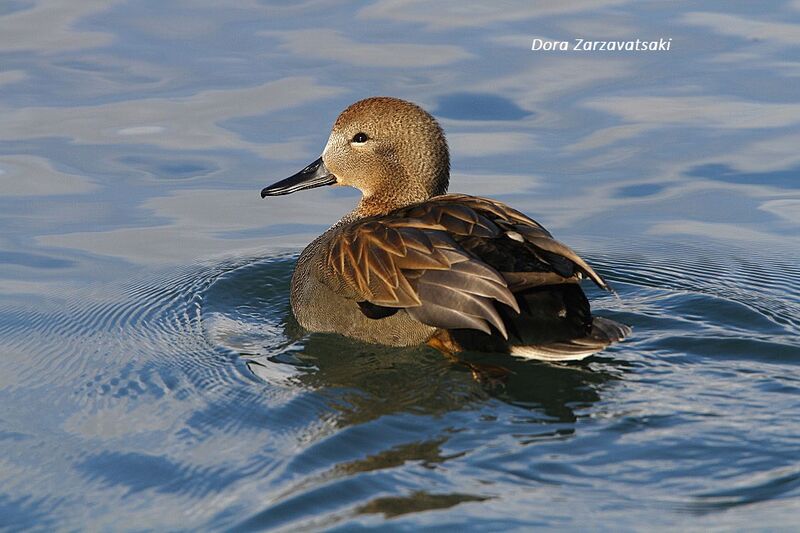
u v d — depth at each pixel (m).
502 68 19.64
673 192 16.38
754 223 15.56
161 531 8.69
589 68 19.67
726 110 18.31
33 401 11.19
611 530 8.36
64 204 16.14
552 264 10.92
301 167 16.80
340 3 22.50
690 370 11.15
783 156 17.08
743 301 13.05
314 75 19.30
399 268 11.18
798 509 8.60
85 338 12.72
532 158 17.28
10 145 17.47
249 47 20.41
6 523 9.02
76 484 9.54
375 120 13.21
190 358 12.05
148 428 10.47
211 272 14.45
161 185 16.70
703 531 8.33
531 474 9.20
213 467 9.62
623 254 14.76
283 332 12.74
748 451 9.48
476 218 11.23
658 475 9.16
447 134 17.84
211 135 17.73
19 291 13.93
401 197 13.30
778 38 20.52
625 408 10.33
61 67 19.69
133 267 14.61
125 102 18.66
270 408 10.67
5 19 21.56
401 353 11.71
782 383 10.80
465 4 22.42
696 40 20.55
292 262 14.77
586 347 10.84
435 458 9.47
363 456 9.55
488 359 11.44
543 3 22.47
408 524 8.42
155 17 21.69
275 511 8.72
